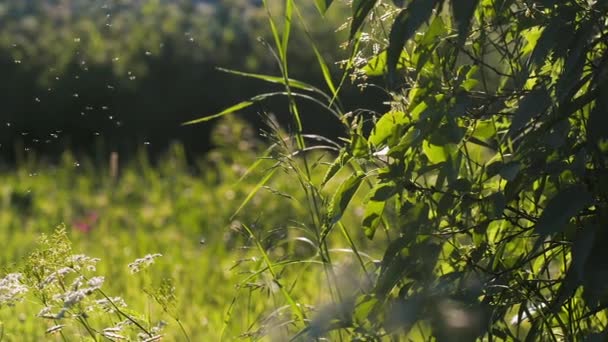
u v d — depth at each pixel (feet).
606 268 9.19
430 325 10.64
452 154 10.56
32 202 36.50
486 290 10.32
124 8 41.37
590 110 10.69
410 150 10.70
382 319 10.80
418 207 10.67
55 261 12.37
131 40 45.11
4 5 45.52
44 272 12.34
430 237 10.71
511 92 10.93
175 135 46.93
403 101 11.00
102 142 43.70
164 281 13.41
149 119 45.73
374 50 11.14
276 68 47.26
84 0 39.47
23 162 40.98
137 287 20.35
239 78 47.70
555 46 10.00
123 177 39.96
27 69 41.04
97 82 37.22
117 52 40.16
